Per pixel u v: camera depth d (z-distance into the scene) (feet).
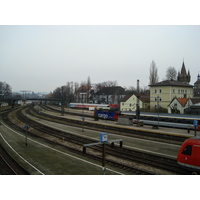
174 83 199.21
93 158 64.08
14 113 218.79
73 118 177.58
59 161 58.70
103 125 132.87
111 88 359.05
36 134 107.96
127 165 56.08
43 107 329.72
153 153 68.44
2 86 407.44
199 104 145.18
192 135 93.09
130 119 134.92
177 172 50.72
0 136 97.45
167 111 174.09
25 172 50.47
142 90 378.94
